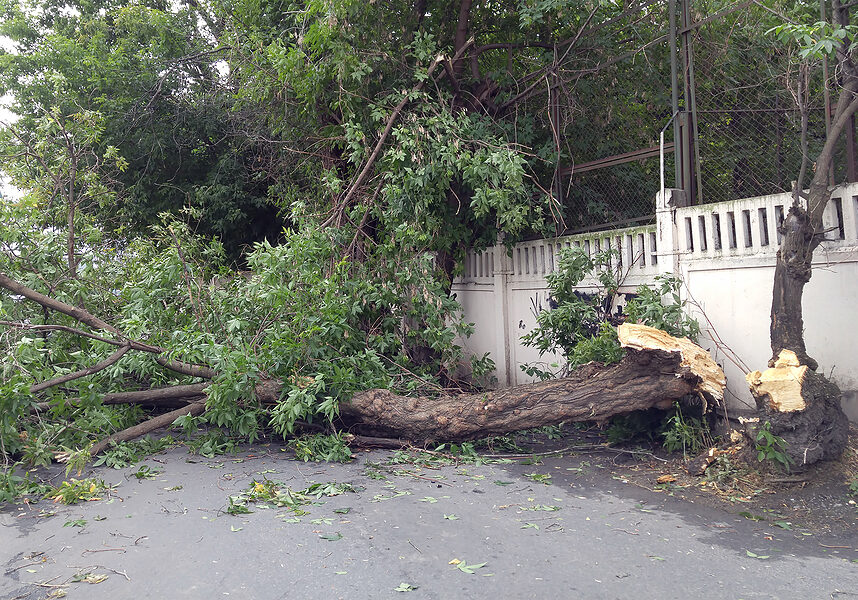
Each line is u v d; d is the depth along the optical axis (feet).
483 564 12.29
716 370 19.13
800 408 16.58
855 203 17.80
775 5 21.67
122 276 27.61
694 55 23.65
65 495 16.08
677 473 18.42
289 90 30.37
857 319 17.62
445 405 21.26
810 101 20.98
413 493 16.85
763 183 22.97
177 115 43.80
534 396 20.30
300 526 14.33
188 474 18.66
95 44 45.01
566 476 18.57
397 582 11.57
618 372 19.81
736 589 11.23
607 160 26.50
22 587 11.66
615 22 27.02
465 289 34.71
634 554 12.77
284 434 20.76
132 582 11.74
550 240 28.43
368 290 26.30
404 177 27.07
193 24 46.91
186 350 20.63
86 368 21.45
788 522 14.65
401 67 29.27
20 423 19.42
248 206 45.06
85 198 32.19
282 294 22.56
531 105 29.71
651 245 23.72
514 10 30.68
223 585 11.53
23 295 21.45
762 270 19.84
